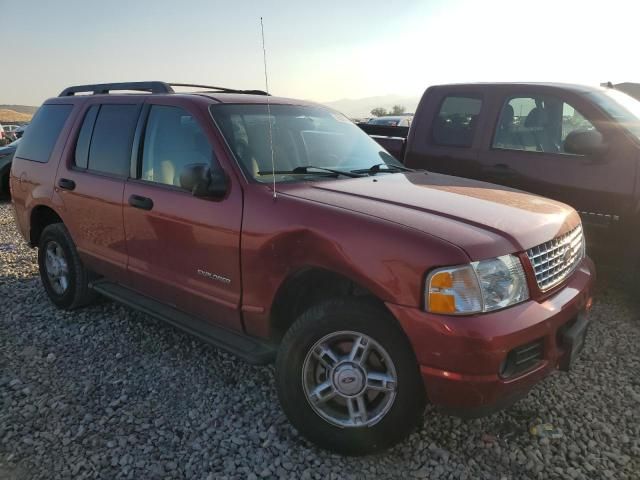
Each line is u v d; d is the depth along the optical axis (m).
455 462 2.82
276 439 3.00
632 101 5.34
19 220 5.23
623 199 4.62
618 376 3.73
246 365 3.84
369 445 2.76
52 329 4.48
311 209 2.88
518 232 2.71
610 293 5.23
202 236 3.32
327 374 2.84
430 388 2.51
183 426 3.13
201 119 3.51
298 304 3.14
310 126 3.98
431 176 3.87
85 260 4.47
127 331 4.42
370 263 2.60
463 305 2.43
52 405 3.34
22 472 2.74
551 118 5.12
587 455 2.88
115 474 2.73
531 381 2.59
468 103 5.62
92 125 4.43
